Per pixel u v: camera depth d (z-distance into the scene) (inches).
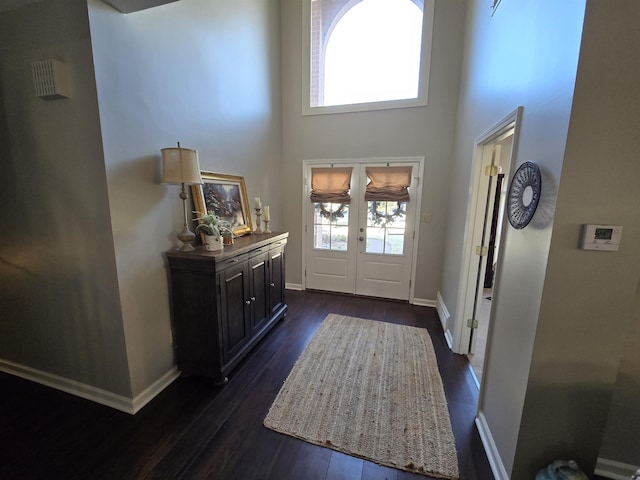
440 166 138.6
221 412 74.2
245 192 121.1
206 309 81.0
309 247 166.1
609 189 42.4
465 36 122.8
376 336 115.3
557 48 45.6
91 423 69.9
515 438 53.1
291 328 121.7
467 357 102.0
